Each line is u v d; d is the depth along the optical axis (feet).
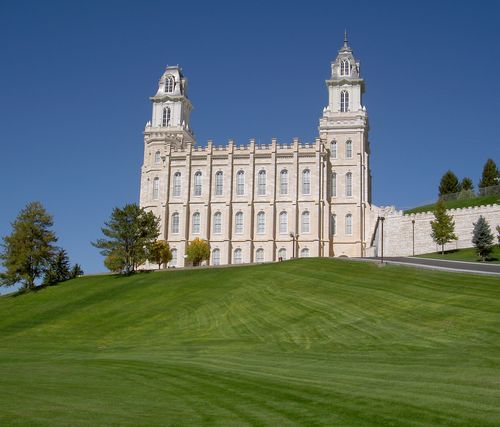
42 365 118.52
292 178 398.42
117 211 313.53
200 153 412.36
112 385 83.56
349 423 55.42
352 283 196.13
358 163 404.98
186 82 462.60
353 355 114.52
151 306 225.15
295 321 163.22
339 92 424.46
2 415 59.57
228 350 138.51
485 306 139.95
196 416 59.98
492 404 60.85
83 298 260.01
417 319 141.08
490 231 299.17
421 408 59.67
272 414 60.44
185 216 404.77
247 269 263.90
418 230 329.31
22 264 303.68
